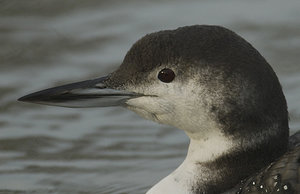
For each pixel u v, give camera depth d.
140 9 17.91
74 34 17.23
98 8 17.98
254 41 16.66
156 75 10.95
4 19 17.78
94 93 11.27
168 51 10.85
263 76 10.66
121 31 17.20
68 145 14.45
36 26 17.56
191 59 10.77
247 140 10.78
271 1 17.89
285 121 10.82
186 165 11.20
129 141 14.48
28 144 14.50
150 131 14.75
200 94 10.80
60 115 15.30
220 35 10.82
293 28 16.92
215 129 10.88
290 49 16.38
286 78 15.64
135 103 11.18
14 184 13.40
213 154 10.96
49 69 16.34
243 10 17.66
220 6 17.89
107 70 16.08
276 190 10.27
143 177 13.46
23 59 16.67
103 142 14.48
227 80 10.69
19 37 17.25
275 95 10.70
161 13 17.72
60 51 16.81
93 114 15.34
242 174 10.89
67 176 13.60
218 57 10.71
